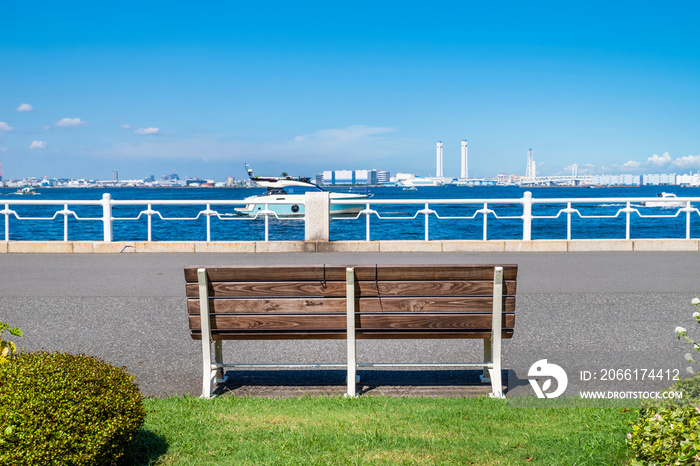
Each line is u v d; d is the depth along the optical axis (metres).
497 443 3.67
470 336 4.85
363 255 13.19
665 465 2.88
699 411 2.89
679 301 8.03
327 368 5.66
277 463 3.42
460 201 13.80
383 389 5.09
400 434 3.88
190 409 4.41
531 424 4.05
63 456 2.83
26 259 12.55
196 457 3.54
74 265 11.66
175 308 7.82
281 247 13.81
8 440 2.77
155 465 3.43
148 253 13.63
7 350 3.57
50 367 3.24
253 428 4.00
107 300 8.29
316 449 3.62
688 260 12.02
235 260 12.41
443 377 5.39
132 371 5.51
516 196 133.62
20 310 7.73
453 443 3.69
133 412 3.34
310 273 4.72
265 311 4.77
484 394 4.93
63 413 2.96
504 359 5.78
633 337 6.43
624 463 3.30
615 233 42.72
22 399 2.96
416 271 4.69
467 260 12.22
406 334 4.81
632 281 9.55
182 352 6.06
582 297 8.34
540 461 3.40
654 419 3.13
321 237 13.93
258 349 6.19
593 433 3.74
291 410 4.41
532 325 6.94
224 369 5.49
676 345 6.13
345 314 4.79
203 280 4.71
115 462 3.24
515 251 13.72
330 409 4.45
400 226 43.38
